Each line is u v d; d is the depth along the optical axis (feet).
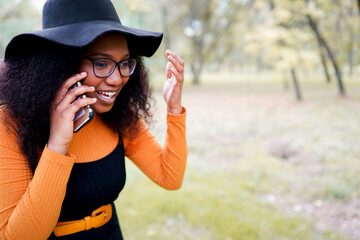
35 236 2.37
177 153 3.63
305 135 19.98
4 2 10.45
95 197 3.10
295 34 28.73
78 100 2.52
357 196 11.54
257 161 15.42
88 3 2.75
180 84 3.55
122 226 8.81
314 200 11.45
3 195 2.37
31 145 2.58
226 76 106.83
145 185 11.62
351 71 66.28
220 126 24.36
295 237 8.63
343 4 36.76
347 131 20.12
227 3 62.59
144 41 3.37
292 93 43.75
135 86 3.70
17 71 2.58
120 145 3.50
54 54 2.57
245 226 8.82
